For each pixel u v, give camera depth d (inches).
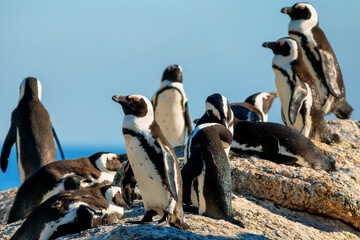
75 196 604.1
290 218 722.2
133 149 568.1
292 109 892.6
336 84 995.9
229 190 611.2
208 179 602.9
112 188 623.5
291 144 807.7
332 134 954.1
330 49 1019.3
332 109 1052.5
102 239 461.1
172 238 457.1
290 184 733.3
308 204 729.0
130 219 613.0
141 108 570.6
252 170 765.3
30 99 1059.3
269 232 625.9
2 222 805.2
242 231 564.1
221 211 602.9
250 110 1055.6
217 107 735.1
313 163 812.6
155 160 562.3
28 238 585.0
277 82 940.6
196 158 613.9
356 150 921.5
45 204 594.9
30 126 1023.0
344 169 825.5
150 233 461.1
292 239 617.9
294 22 1017.5
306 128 926.4
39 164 1003.3
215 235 530.6
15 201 786.8
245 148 838.5
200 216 605.6
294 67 916.0
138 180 574.9
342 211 718.5
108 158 828.0
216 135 631.2
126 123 571.2
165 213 560.1
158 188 561.3
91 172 813.9
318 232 685.9
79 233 542.6
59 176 789.9
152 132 567.8
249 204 706.8
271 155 816.9
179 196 559.8
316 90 932.6
